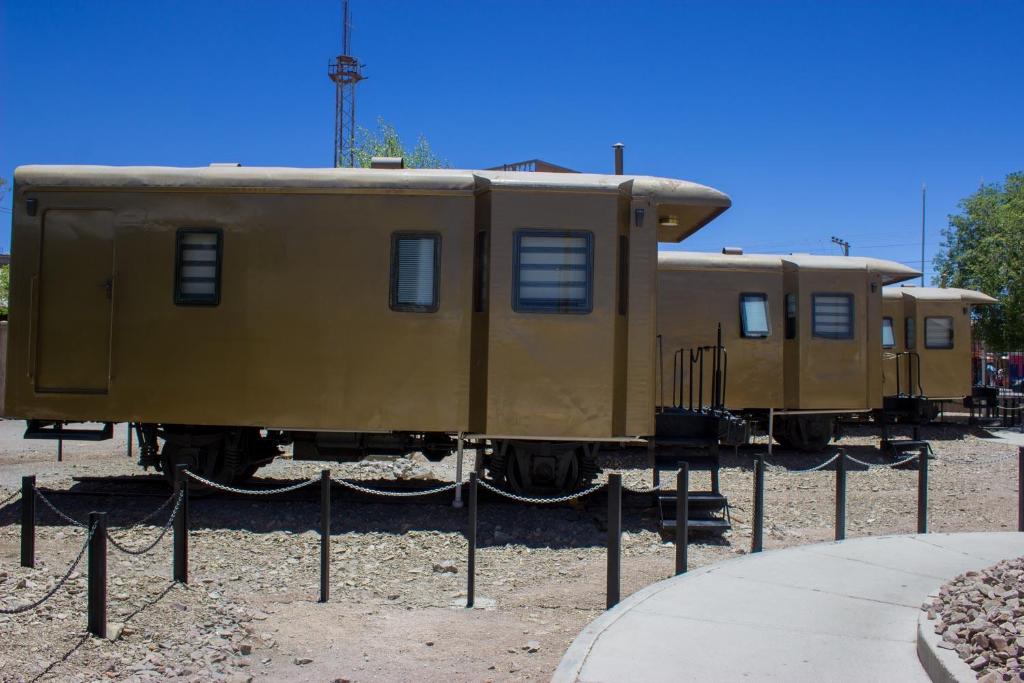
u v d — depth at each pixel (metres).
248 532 8.62
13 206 9.62
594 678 4.48
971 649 4.62
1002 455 16.16
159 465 10.11
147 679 4.86
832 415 15.79
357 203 9.44
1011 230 26.33
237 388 9.46
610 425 9.16
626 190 9.44
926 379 20.22
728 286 15.01
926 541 8.06
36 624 5.35
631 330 9.41
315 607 6.59
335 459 9.98
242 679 5.04
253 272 9.48
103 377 9.57
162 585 6.45
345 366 9.40
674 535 8.93
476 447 9.78
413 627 6.18
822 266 15.27
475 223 9.49
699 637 5.18
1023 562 6.35
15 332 9.62
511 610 6.64
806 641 5.14
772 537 9.19
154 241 9.57
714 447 9.80
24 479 7.09
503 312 9.16
